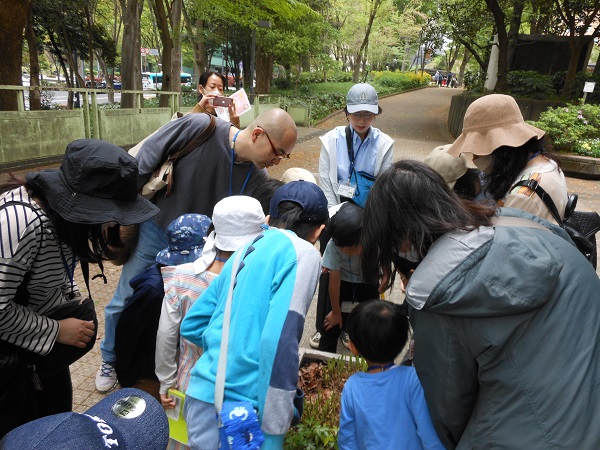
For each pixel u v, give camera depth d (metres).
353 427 1.62
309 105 18.78
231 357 1.48
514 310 1.08
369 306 1.65
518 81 16.14
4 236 1.40
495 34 17.92
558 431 1.03
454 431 1.25
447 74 46.56
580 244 2.10
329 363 2.56
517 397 1.07
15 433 0.76
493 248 1.14
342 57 38.47
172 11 15.52
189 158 2.29
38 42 17.80
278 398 1.40
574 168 11.30
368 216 1.28
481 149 1.83
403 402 1.55
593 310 1.13
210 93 4.19
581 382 1.05
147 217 1.57
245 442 1.40
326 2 22.73
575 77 15.84
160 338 1.86
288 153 2.23
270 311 1.46
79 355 1.74
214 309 1.64
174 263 2.04
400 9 36.03
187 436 1.68
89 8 17.88
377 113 3.09
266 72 22.50
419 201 1.21
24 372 1.59
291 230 1.83
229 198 1.83
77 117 8.26
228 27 20.88
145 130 10.12
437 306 1.14
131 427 0.84
